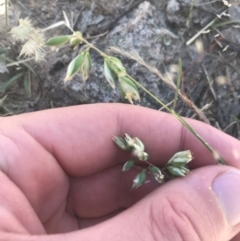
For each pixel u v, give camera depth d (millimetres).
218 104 144
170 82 117
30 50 94
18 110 149
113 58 87
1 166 100
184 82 141
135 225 83
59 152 109
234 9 144
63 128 109
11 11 153
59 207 115
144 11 141
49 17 150
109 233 82
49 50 144
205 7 144
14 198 92
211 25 144
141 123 111
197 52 142
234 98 143
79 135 109
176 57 140
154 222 83
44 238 81
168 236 82
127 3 143
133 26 139
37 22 150
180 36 143
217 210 88
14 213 90
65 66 144
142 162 115
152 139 112
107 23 143
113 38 139
